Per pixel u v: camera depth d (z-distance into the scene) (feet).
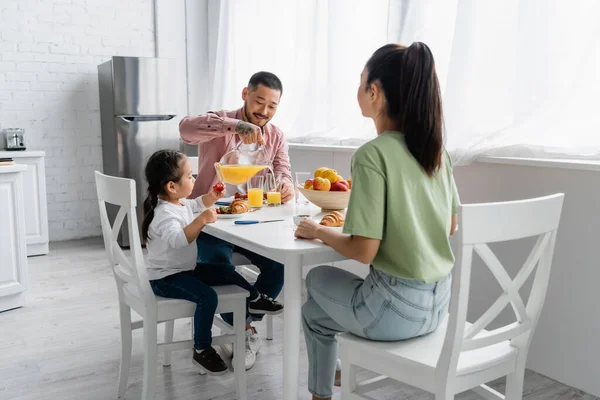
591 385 7.26
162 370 7.90
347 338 5.25
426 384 4.75
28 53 15.37
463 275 4.39
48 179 15.97
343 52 11.71
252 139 7.80
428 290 4.94
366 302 5.02
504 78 8.43
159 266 6.62
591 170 7.02
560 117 7.88
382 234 4.81
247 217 6.66
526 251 7.80
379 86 4.97
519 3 8.11
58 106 15.89
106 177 6.42
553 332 7.67
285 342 5.56
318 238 5.32
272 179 7.61
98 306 10.55
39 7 15.38
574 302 7.38
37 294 11.23
